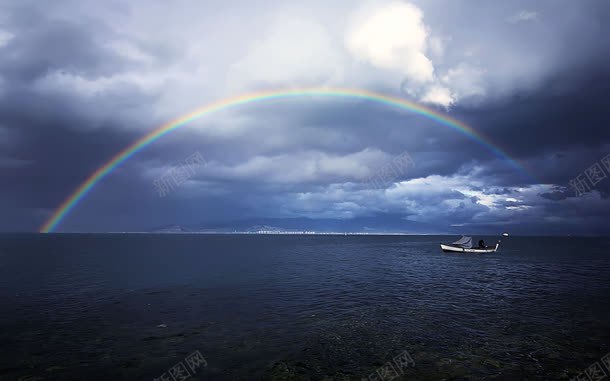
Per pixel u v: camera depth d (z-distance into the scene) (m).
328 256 102.88
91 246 161.12
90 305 32.41
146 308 31.14
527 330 24.23
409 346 20.94
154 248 145.88
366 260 88.00
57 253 109.12
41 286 43.47
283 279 50.78
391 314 28.86
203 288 42.19
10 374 17.25
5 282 46.84
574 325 25.58
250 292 39.44
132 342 21.88
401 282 48.19
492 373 17.23
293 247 165.50
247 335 23.19
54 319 27.41
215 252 119.75
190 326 25.33
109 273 57.00
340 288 42.66
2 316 28.33
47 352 20.19
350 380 16.45
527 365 18.17
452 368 17.80
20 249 131.25
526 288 43.00
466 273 59.72
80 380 16.66
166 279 50.12
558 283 47.53
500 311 30.06
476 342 21.69
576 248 164.12
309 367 17.92
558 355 19.58
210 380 16.52
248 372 17.36
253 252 121.81
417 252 123.88
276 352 20.03
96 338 22.64
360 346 21.00
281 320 26.97
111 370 17.73
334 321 26.69
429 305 32.56
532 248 164.00
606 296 37.38
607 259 92.62
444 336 22.92
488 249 117.06
